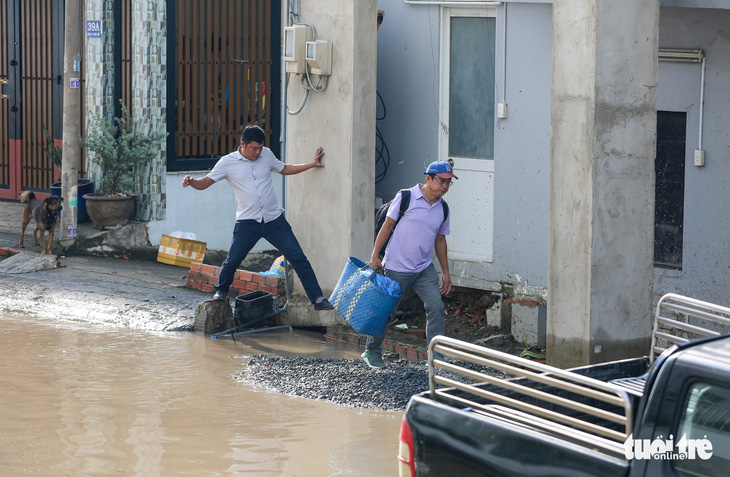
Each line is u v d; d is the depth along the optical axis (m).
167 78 15.88
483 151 13.34
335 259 12.05
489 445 5.09
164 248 15.52
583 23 9.25
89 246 15.57
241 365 10.46
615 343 9.59
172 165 16.05
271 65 17.00
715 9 10.54
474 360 5.31
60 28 17.64
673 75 10.97
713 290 10.83
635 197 9.52
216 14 16.34
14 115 18.22
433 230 10.02
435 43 13.65
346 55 11.68
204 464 7.37
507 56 12.49
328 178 12.05
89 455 7.49
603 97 9.25
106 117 15.99
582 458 4.77
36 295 12.98
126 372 9.95
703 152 10.78
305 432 8.23
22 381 9.47
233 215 16.77
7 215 17.81
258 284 12.83
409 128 14.08
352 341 11.79
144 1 15.59
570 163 9.49
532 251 12.44
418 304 13.64
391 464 7.47
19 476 7.00
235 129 16.75
